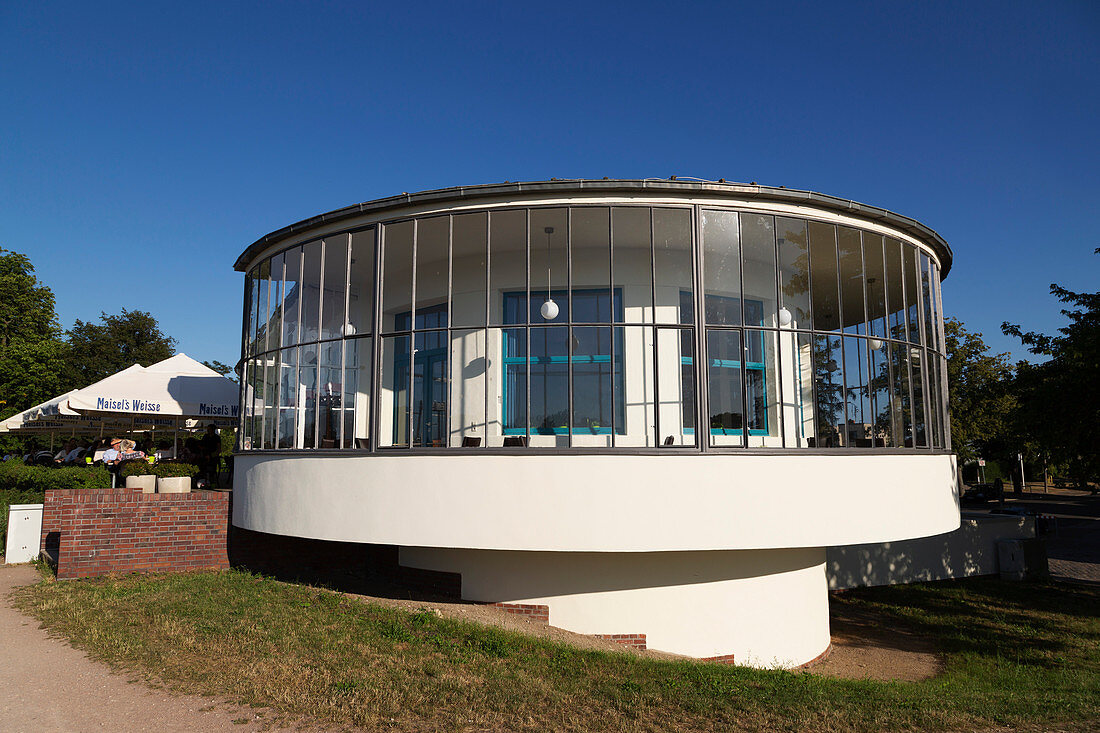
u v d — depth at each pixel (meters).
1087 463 17.73
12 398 33.75
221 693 6.02
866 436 9.47
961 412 33.03
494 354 11.16
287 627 8.03
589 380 10.72
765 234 9.34
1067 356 16.77
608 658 7.77
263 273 11.59
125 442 15.73
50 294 37.34
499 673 6.82
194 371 17.17
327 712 5.62
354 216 9.84
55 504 11.08
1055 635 12.23
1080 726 6.43
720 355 10.22
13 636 7.80
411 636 7.84
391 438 12.25
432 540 8.60
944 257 11.73
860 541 8.97
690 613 9.52
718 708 6.18
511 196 9.06
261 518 10.31
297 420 10.29
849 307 10.75
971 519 18.30
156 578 10.89
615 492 8.27
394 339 12.52
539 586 9.62
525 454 8.42
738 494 8.45
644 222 9.55
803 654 10.29
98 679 6.36
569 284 8.62
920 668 10.22
